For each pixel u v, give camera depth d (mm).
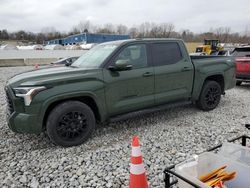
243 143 2926
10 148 4000
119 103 4383
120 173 3166
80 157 3605
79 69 4152
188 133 4484
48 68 4590
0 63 23953
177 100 5242
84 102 4242
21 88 3658
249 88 9164
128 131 4617
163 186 2873
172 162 3416
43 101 3674
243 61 8461
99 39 54938
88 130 4098
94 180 3027
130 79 4430
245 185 2211
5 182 3031
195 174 2338
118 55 4402
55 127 3811
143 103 4664
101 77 4148
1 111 6102
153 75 4699
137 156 2508
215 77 5988
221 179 2154
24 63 25344
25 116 3654
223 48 27828
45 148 3953
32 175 3178
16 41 89375
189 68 5230
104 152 3758
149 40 4816
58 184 2973
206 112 5766
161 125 4922
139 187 2510
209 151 2594
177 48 5168
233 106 6328
